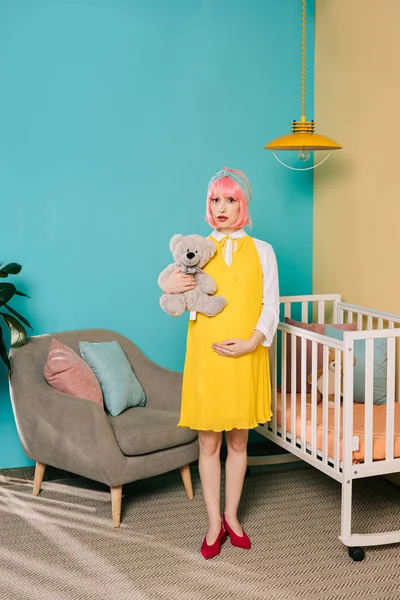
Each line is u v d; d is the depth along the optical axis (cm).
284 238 382
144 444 280
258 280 255
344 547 262
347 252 355
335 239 365
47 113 332
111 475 274
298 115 378
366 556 255
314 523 282
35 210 335
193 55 354
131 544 265
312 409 273
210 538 257
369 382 249
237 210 253
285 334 300
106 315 353
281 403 301
